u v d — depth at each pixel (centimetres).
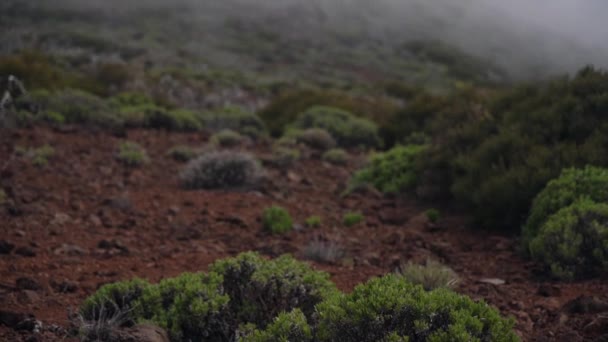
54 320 406
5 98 1263
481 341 281
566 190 616
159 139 1335
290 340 297
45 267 531
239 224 741
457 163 841
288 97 1916
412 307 284
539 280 539
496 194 713
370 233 732
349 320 284
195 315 372
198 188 947
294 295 385
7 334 373
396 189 921
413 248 649
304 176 1105
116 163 1066
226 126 1559
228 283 405
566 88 871
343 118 1579
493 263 596
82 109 1387
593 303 433
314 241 668
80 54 3158
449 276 509
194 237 680
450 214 801
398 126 1505
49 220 696
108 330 364
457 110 1052
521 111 887
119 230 688
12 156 982
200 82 2414
